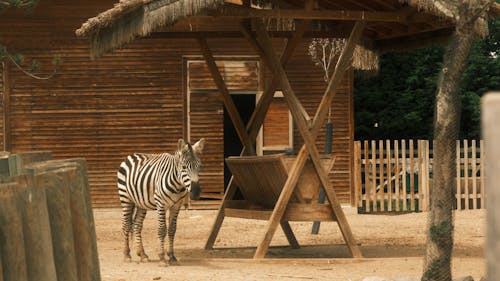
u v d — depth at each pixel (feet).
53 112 66.39
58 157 66.49
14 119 65.92
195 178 36.42
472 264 39.63
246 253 44.80
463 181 69.51
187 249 46.65
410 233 55.42
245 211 43.01
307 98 68.49
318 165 39.55
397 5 41.78
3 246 11.89
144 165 39.55
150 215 67.00
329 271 36.70
